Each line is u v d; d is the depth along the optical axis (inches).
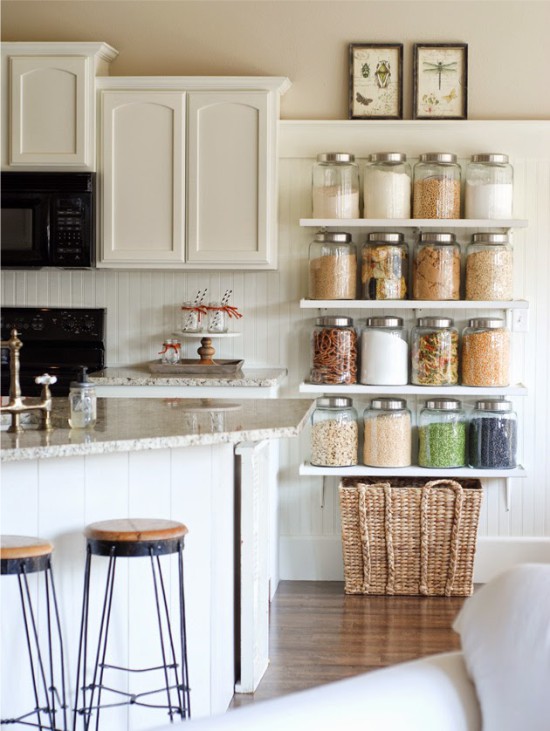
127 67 206.8
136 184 195.5
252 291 206.2
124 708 126.2
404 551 193.0
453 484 190.9
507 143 201.3
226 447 137.6
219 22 205.9
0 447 112.8
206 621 130.6
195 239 195.2
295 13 204.8
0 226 195.5
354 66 203.6
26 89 194.1
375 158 196.2
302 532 207.3
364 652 160.7
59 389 200.7
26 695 122.0
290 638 167.9
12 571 109.3
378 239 196.1
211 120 193.9
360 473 194.7
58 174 194.2
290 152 203.5
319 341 197.6
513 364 203.8
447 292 194.9
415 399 205.2
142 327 207.9
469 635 71.3
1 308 206.4
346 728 66.9
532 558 204.5
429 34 203.5
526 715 64.4
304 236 204.5
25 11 206.8
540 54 202.7
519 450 204.5
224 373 193.2
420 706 69.3
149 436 120.0
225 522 137.6
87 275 208.1
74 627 124.3
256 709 68.0
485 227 199.9
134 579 126.6
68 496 123.9
